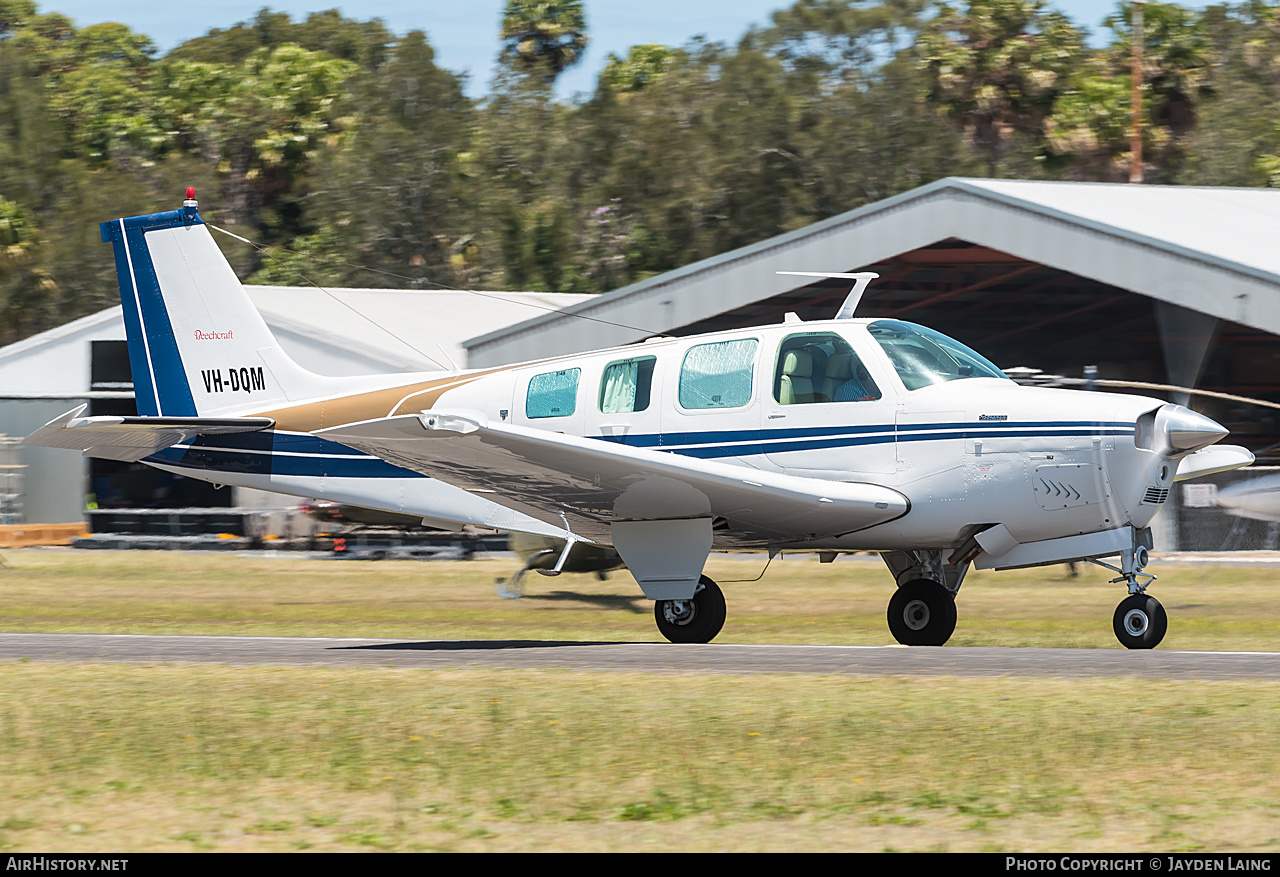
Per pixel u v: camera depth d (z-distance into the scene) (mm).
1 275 136250
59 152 157000
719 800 18688
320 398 45969
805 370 37812
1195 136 131750
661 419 38969
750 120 131000
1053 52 136000
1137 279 64312
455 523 43812
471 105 151125
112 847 17047
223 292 47812
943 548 37688
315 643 38469
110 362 89688
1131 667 29797
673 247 131000
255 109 168750
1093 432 34812
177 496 93812
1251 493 63375
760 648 34938
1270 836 16734
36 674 30125
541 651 34562
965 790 18984
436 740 22344
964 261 75000
